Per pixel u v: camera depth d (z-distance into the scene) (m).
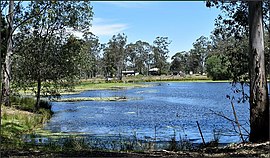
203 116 21.50
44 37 21.41
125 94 43.88
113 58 85.31
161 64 103.12
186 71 103.75
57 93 22.86
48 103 25.45
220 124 17.52
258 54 8.82
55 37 21.61
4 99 20.58
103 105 30.33
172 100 35.09
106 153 8.10
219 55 12.40
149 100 35.38
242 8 10.94
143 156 7.66
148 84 70.00
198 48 97.81
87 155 7.75
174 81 82.75
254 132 8.95
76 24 21.84
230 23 11.21
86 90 52.59
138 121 19.80
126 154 7.98
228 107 26.55
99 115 22.94
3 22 21.06
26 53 21.44
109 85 65.38
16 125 15.45
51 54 21.55
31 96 29.39
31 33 21.44
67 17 21.41
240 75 11.25
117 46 85.56
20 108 20.73
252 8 8.80
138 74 103.31
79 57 22.66
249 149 8.01
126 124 18.59
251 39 8.88
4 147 9.25
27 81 21.94
